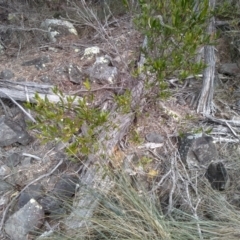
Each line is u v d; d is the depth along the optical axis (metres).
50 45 2.12
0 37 2.18
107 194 1.39
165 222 1.29
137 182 1.48
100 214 1.36
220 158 1.57
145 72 1.54
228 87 1.88
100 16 2.29
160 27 1.46
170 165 1.55
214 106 1.78
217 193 1.41
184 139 1.60
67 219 1.36
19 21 2.27
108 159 1.51
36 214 1.41
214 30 1.78
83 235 1.30
